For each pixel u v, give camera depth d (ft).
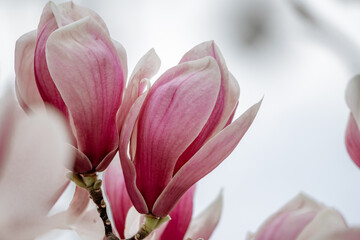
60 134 1.12
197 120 1.38
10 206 1.11
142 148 1.41
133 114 1.39
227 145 1.37
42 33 1.40
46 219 1.12
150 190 1.43
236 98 1.42
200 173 1.40
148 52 1.44
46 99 1.40
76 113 1.39
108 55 1.38
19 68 1.42
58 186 1.14
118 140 1.44
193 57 1.42
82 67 1.36
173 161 1.40
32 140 1.11
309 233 1.40
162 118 1.39
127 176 1.42
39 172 1.11
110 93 1.40
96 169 1.44
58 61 1.35
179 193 1.42
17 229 1.11
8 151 1.11
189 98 1.37
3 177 1.11
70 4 1.45
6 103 1.12
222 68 1.40
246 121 1.36
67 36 1.35
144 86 1.45
